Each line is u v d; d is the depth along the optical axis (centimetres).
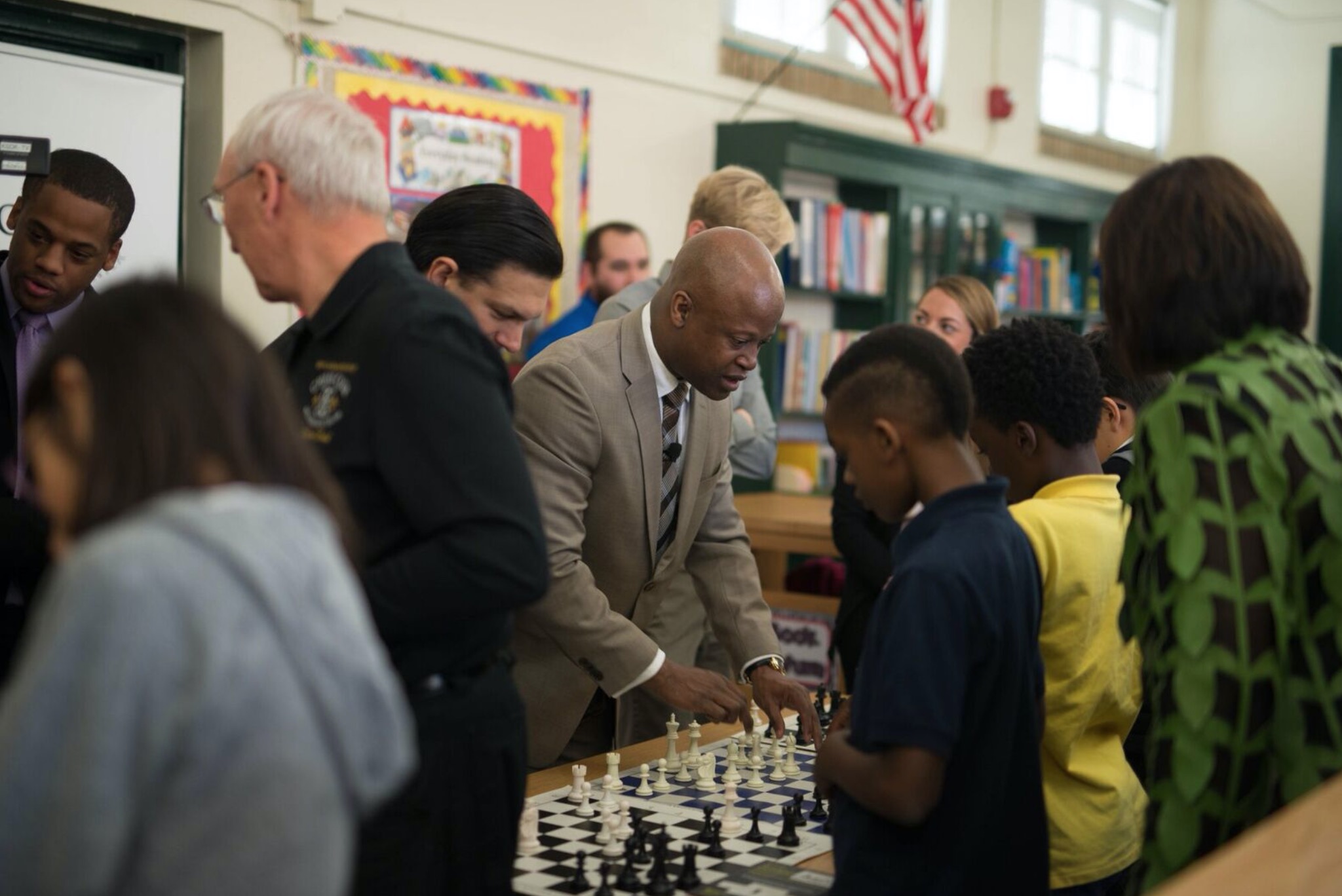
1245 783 129
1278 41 897
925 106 546
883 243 616
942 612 136
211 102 377
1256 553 128
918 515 147
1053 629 171
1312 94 887
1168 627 131
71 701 79
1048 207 730
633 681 208
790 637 415
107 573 80
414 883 139
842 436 153
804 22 616
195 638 80
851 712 149
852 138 564
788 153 534
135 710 79
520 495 137
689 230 311
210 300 95
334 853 84
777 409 574
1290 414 131
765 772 220
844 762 142
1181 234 140
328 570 90
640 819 183
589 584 212
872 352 150
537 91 466
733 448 371
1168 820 128
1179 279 140
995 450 181
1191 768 127
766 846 179
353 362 138
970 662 139
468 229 207
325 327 142
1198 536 128
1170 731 129
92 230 236
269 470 94
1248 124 912
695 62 540
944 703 134
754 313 212
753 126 540
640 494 225
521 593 136
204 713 79
